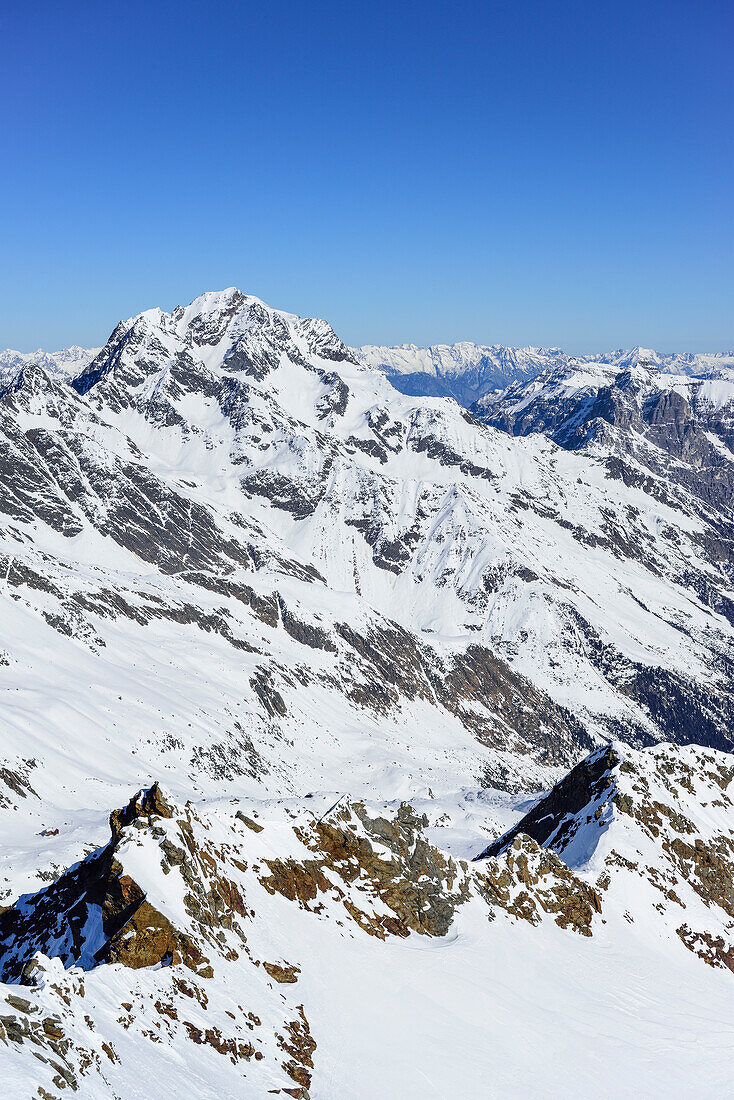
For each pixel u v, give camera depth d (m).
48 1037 31.80
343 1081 43.00
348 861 64.19
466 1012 54.56
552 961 67.69
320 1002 48.69
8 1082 27.22
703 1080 57.53
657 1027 62.50
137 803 54.00
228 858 55.12
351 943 56.62
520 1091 48.62
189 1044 38.59
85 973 39.03
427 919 64.75
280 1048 42.84
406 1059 47.25
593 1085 52.38
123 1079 32.47
